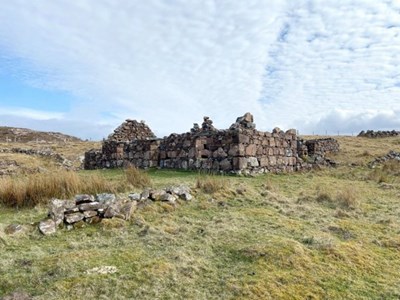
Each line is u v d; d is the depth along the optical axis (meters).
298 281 6.03
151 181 13.05
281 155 19.91
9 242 6.95
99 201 8.84
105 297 5.21
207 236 7.88
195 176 15.44
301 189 14.30
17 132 71.00
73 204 8.46
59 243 7.18
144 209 9.31
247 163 17.08
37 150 32.09
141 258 6.52
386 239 8.38
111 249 6.92
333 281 6.17
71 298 5.14
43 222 7.74
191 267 6.28
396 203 12.40
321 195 12.38
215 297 5.50
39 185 9.84
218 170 17.17
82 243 7.18
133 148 21.31
